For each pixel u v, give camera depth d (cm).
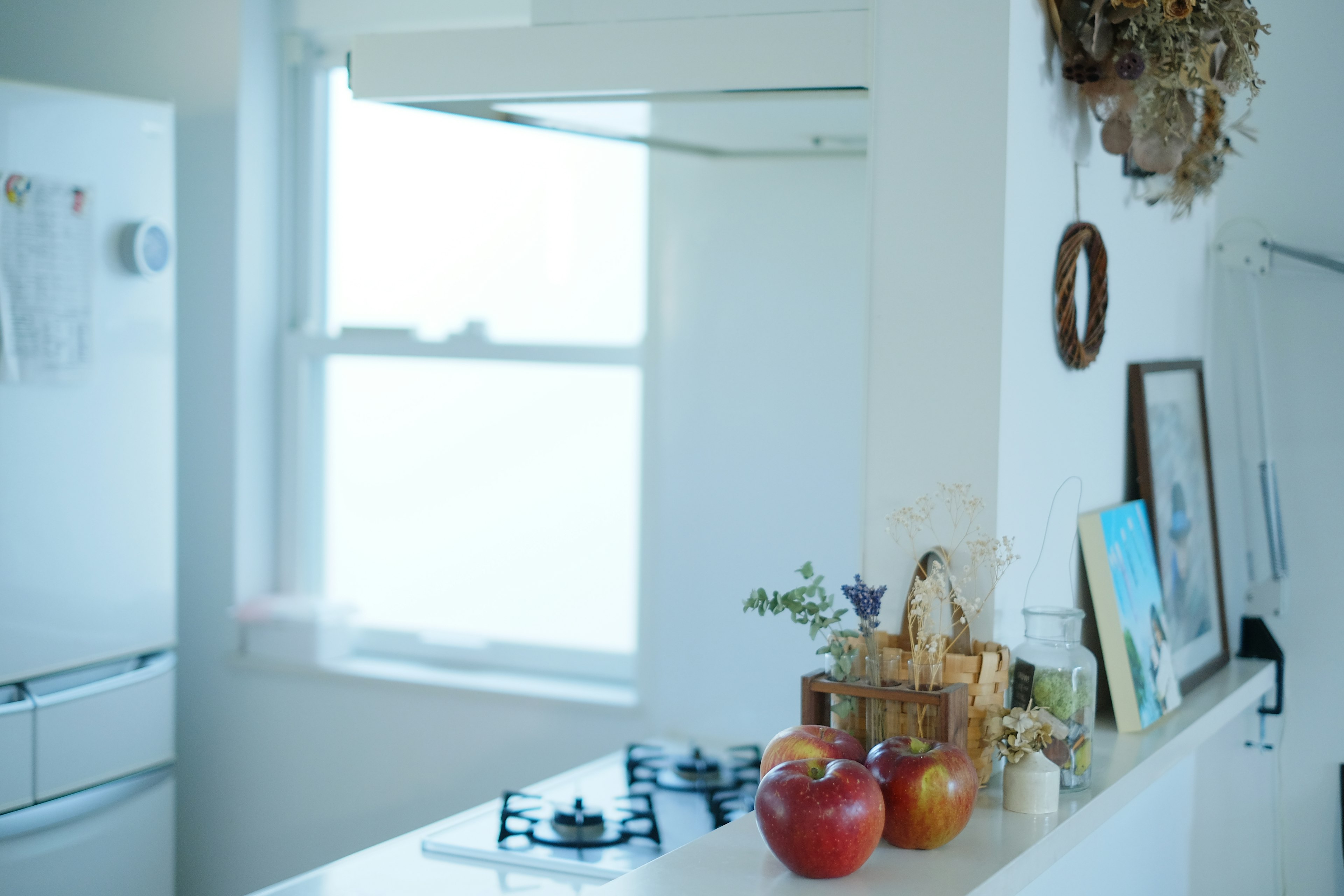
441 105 167
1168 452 192
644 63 149
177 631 285
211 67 274
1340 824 217
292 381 288
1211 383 225
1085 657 135
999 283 133
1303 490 219
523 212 268
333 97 288
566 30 153
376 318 286
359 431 288
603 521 266
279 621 273
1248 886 224
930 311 136
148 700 233
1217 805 225
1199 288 217
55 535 214
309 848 275
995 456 134
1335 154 214
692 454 239
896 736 121
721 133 195
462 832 185
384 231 284
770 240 230
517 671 271
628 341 260
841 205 224
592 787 208
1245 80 154
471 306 275
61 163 212
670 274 239
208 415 279
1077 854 160
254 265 280
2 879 205
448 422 279
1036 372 145
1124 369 180
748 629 235
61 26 286
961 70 133
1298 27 215
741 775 212
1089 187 161
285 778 277
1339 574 216
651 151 238
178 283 280
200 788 284
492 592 278
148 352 230
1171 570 188
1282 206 219
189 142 277
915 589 131
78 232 215
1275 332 220
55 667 216
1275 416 221
